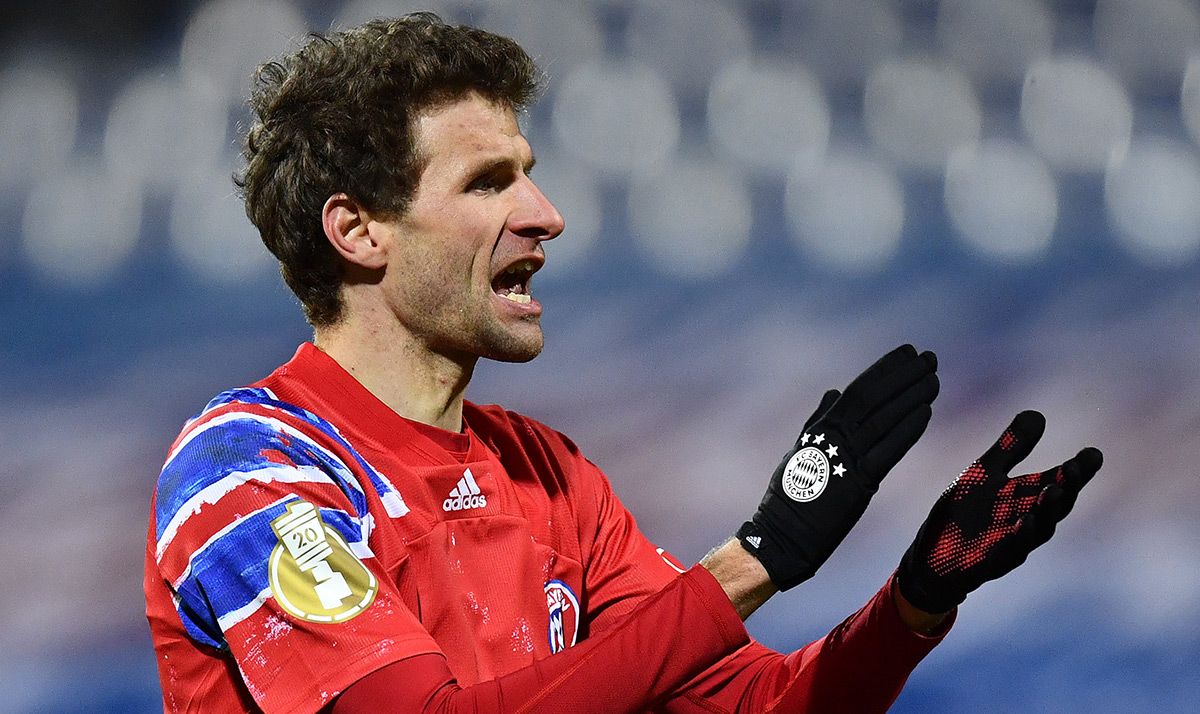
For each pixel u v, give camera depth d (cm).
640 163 4031
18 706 2056
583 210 3850
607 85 4116
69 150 4038
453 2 4131
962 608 2116
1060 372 2775
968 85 4209
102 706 2048
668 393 2781
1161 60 4203
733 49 4244
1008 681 1980
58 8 4191
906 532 2259
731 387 2806
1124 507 2336
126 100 4103
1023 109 4150
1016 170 3928
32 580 2291
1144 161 4019
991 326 3036
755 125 4134
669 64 4209
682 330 3105
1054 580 2173
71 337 3189
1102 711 1939
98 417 2798
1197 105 4150
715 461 2542
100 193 3884
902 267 3491
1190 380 2717
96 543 2395
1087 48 4247
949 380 2762
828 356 2925
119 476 2614
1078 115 4119
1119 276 3338
